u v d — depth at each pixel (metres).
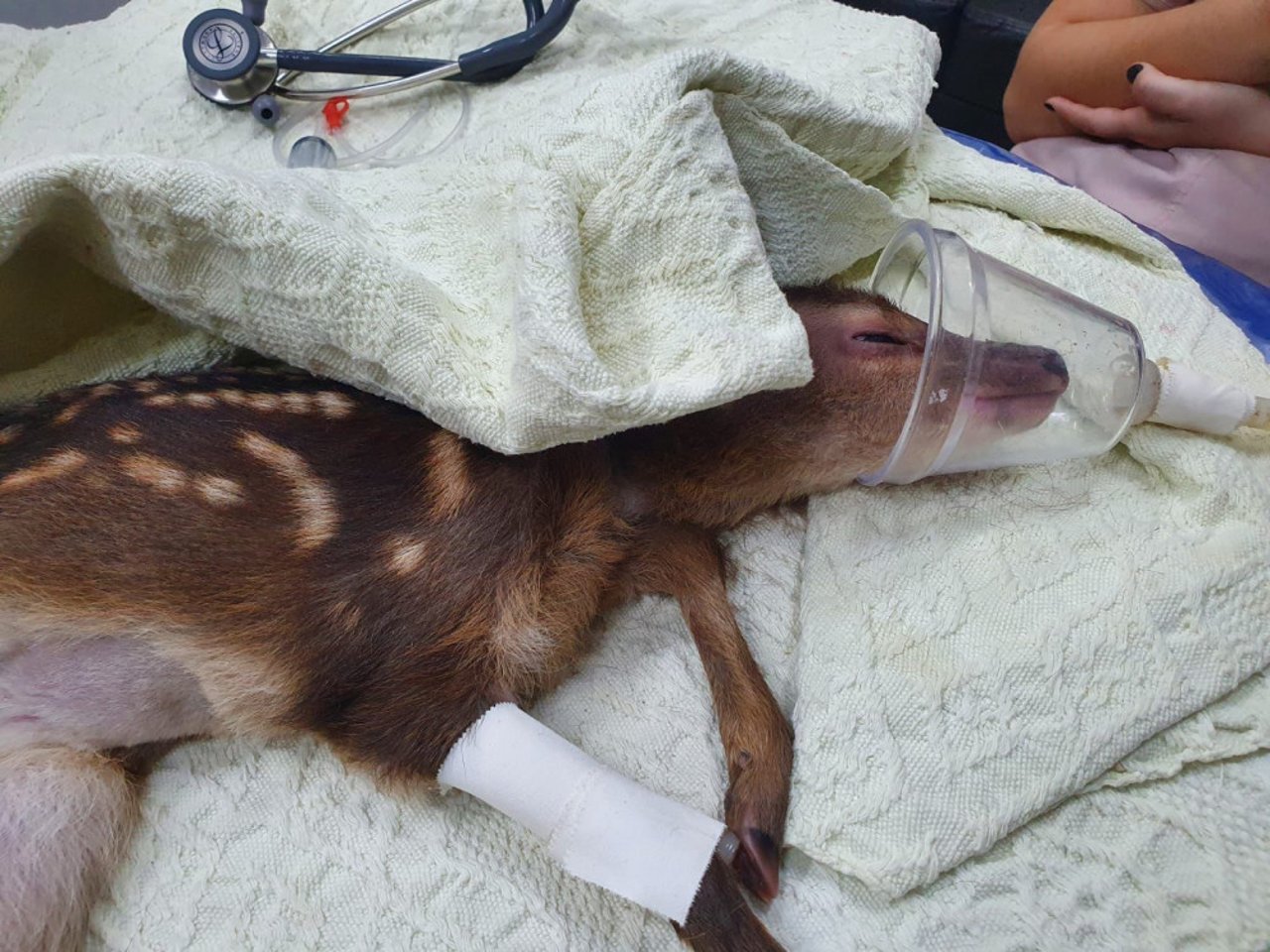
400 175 0.42
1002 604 0.39
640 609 0.43
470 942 0.35
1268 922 0.35
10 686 0.36
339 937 0.35
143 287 0.38
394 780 0.37
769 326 0.36
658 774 0.39
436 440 0.39
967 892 0.36
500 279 0.37
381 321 0.35
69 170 0.35
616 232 0.37
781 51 0.53
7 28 0.55
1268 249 0.57
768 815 0.37
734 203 0.37
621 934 0.36
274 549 0.36
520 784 0.35
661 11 0.55
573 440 0.35
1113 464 0.42
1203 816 0.37
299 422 0.39
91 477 0.36
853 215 0.46
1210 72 0.55
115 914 0.35
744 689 0.39
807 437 0.42
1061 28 0.63
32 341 0.42
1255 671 0.38
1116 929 0.35
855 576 0.40
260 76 0.49
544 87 0.51
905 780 0.36
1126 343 0.40
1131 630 0.38
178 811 0.37
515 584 0.38
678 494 0.43
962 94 0.77
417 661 0.37
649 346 0.36
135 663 0.36
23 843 0.36
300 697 0.37
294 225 0.35
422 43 0.53
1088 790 0.37
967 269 0.40
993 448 0.40
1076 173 0.62
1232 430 0.42
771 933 0.35
